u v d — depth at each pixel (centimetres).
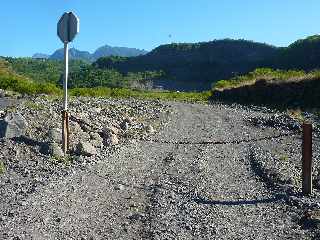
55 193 1044
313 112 3572
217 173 1359
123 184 1188
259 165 1466
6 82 4322
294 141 2038
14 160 1351
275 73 5447
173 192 1122
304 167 1089
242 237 820
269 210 984
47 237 790
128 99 4597
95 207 978
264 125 2652
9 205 942
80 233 823
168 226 873
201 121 2844
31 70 15188
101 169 1331
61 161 1383
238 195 1105
